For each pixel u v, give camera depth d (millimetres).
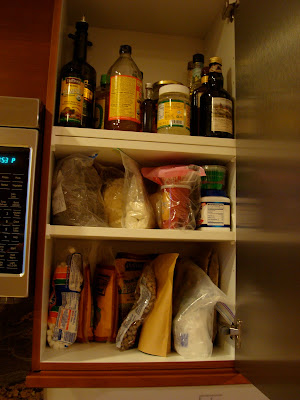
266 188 649
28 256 675
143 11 1062
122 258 964
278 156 603
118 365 755
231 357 808
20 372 927
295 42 560
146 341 825
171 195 838
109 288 932
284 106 588
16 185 689
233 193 864
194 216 855
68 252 933
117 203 896
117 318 923
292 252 543
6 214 678
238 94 834
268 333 615
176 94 875
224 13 928
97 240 1051
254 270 691
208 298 813
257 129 704
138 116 863
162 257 920
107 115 890
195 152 837
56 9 830
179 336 823
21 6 861
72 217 821
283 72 596
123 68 921
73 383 716
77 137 795
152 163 958
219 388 778
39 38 849
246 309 725
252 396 788
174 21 1112
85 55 947
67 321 839
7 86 815
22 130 708
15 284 665
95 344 888
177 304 899
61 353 801
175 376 750
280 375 563
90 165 879
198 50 1201
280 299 576
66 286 852
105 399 744
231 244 854
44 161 758
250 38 756
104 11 1060
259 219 677
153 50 1175
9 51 834
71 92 831
